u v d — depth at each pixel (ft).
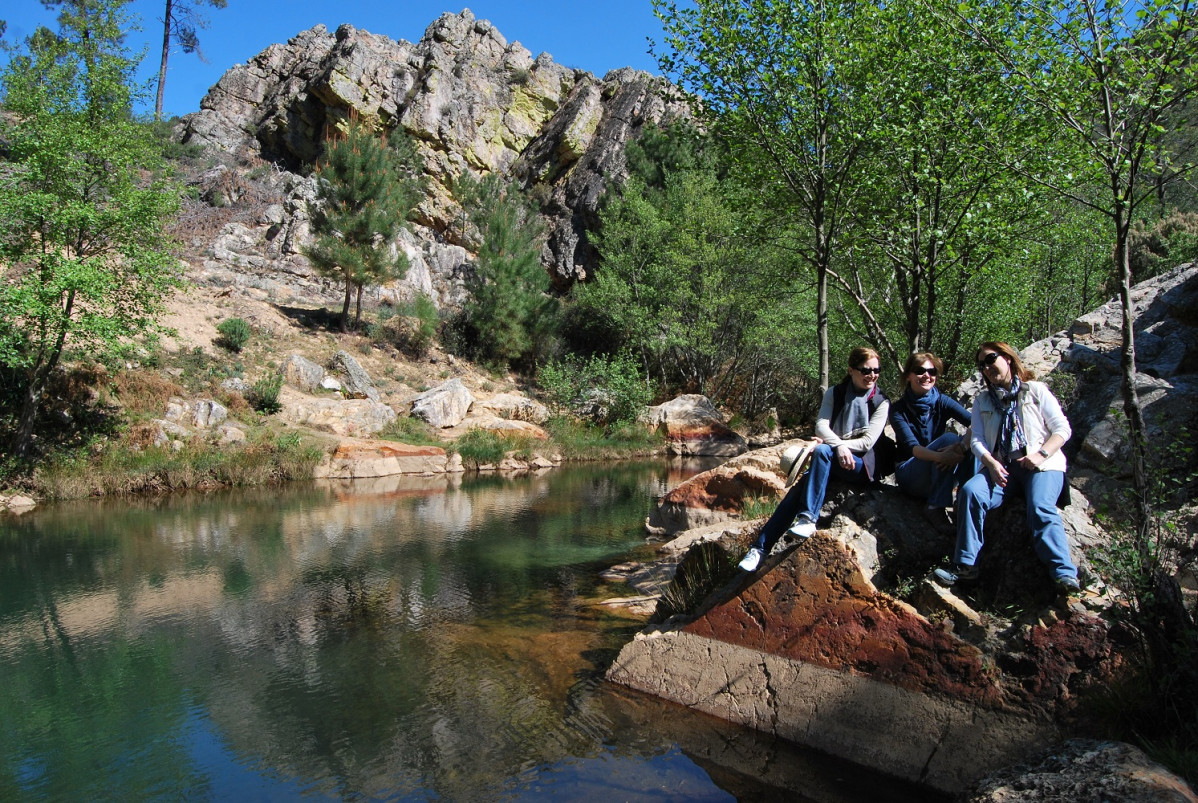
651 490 61.16
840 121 31.12
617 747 15.61
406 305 105.19
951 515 16.75
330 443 69.92
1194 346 18.74
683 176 116.78
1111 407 16.98
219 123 139.85
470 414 86.33
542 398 104.58
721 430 96.07
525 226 123.65
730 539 20.84
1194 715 11.44
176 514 47.44
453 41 156.76
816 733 15.40
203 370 72.13
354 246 95.61
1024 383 14.56
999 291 42.96
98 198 55.62
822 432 17.04
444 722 16.96
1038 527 13.67
